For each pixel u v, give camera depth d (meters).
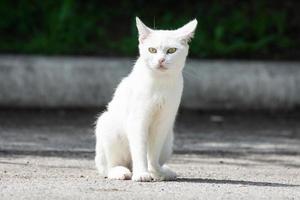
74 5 24.64
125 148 11.64
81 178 11.55
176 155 14.55
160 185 10.95
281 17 24.47
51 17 23.97
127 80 11.60
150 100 11.14
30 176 11.69
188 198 10.01
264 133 17.83
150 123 11.31
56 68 20.33
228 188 10.85
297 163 13.93
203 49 22.58
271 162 13.99
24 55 21.28
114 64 20.47
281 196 10.36
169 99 11.20
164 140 11.53
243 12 25.14
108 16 24.98
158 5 25.75
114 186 10.77
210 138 16.88
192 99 20.52
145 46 11.24
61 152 14.46
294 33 24.39
